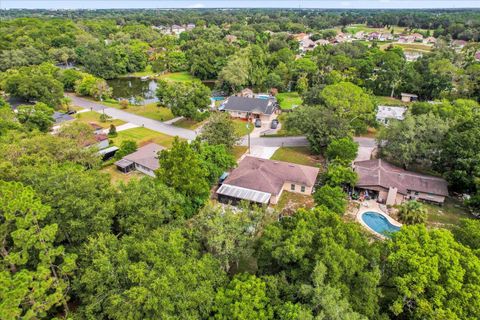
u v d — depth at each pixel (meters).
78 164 43.72
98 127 69.81
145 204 28.61
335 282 21.28
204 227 28.12
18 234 20.30
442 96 94.56
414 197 45.09
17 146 39.19
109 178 33.28
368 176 46.59
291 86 114.31
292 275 22.88
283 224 27.50
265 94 106.38
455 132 46.38
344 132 55.56
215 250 26.88
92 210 25.75
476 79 92.19
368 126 69.50
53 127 69.00
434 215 41.78
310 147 59.62
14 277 18.67
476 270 22.11
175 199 32.44
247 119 80.00
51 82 81.94
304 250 22.69
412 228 25.39
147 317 19.86
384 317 22.25
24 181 29.44
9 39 131.75
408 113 62.41
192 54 135.88
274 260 24.48
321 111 58.62
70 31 159.12
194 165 37.94
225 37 180.50
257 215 29.23
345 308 19.34
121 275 21.88
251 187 44.66
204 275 22.67
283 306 20.25
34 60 116.62
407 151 48.78
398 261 23.28
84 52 134.12
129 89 113.81
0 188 22.89
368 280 21.72
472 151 43.00
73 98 96.50
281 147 63.72
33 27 152.88
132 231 26.78
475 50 132.38
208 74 127.00
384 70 107.06
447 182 46.22
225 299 21.20
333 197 38.72
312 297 20.45
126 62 133.50
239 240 26.86
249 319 19.86
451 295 21.66
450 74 97.50
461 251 23.80
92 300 21.09
